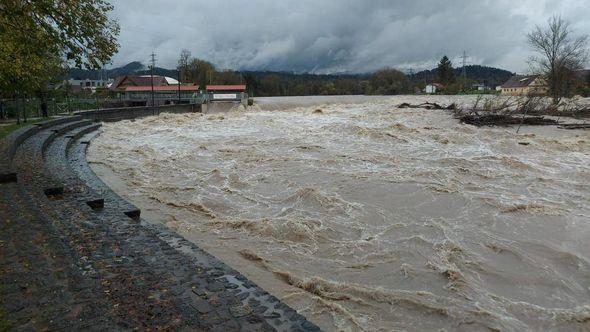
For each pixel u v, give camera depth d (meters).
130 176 14.70
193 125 33.59
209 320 4.36
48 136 20.27
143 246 6.60
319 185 12.70
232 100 68.56
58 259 5.48
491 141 20.66
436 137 21.75
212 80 110.94
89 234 6.85
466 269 7.16
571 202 10.93
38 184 10.02
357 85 121.25
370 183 12.72
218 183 13.43
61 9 11.29
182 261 6.08
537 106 39.47
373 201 11.06
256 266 7.36
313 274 7.01
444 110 41.22
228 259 7.64
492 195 11.40
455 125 27.81
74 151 19.42
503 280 6.82
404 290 6.45
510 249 7.94
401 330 5.48
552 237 8.60
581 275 7.01
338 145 20.41
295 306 5.99
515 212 10.01
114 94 79.19
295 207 10.63
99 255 5.97
